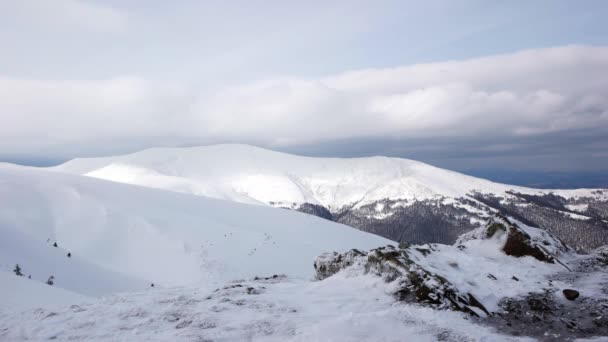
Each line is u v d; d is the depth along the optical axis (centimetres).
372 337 912
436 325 1028
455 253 1698
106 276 4578
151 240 5847
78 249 5434
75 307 1220
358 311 1154
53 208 6981
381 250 1548
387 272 1432
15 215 6122
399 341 898
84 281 4212
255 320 1041
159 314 1119
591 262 1605
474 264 1552
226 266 5191
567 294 1179
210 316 1078
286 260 5956
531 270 1532
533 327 1048
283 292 1408
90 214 6631
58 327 1016
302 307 1188
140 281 4650
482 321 1109
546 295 1224
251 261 5616
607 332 965
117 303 1263
